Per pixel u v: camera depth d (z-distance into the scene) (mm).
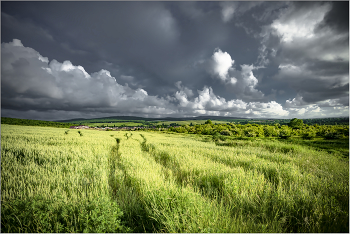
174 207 3301
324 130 37500
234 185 4488
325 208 3543
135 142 21703
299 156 10398
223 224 2943
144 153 12188
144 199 3865
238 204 3789
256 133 50625
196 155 10305
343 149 15875
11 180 4711
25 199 3445
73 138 22219
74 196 3801
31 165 6543
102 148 13344
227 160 8992
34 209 3078
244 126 75188
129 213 3473
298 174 5781
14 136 19234
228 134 52562
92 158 8797
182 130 79688
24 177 5375
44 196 3688
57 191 4129
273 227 2982
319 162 8586
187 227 2830
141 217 3365
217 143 22875
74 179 5160
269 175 6324
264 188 4516
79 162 7594
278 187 4551
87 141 18781
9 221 2957
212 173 5762
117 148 15484
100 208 3115
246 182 4770
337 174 6230
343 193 4270
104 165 7207
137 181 5094
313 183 5066
